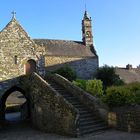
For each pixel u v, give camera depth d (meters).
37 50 26.72
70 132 16.17
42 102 19.80
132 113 15.98
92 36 50.28
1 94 24.23
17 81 24.83
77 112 15.95
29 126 22.84
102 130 17.00
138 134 15.17
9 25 25.97
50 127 18.50
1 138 17.53
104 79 39.66
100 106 18.36
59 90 21.25
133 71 54.50
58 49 45.38
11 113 45.72
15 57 25.56
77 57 44.78
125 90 17.48
